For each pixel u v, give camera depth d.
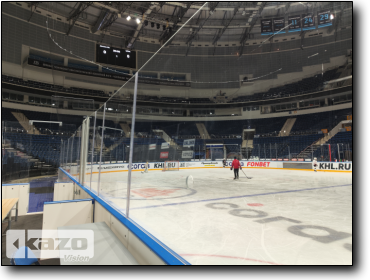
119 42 27.88
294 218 3.41
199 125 30.08
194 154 21.50
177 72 29.75
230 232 2.65
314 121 26.02
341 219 3.38
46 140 18.47
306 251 2.11
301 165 15.67
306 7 19.72
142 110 27.08
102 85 27.42
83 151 5.34
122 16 23.66
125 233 2.17
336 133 23.08
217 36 27.91
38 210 6.73
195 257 1.92
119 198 3.50
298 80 26.66
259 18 22.53
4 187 6.00
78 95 25.70
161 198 5.21
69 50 24.77
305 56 26.02
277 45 27.47
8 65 21.05
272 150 22.02
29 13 22.25
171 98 29.45
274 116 28.81
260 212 3.82
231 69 29.77
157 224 2.94
